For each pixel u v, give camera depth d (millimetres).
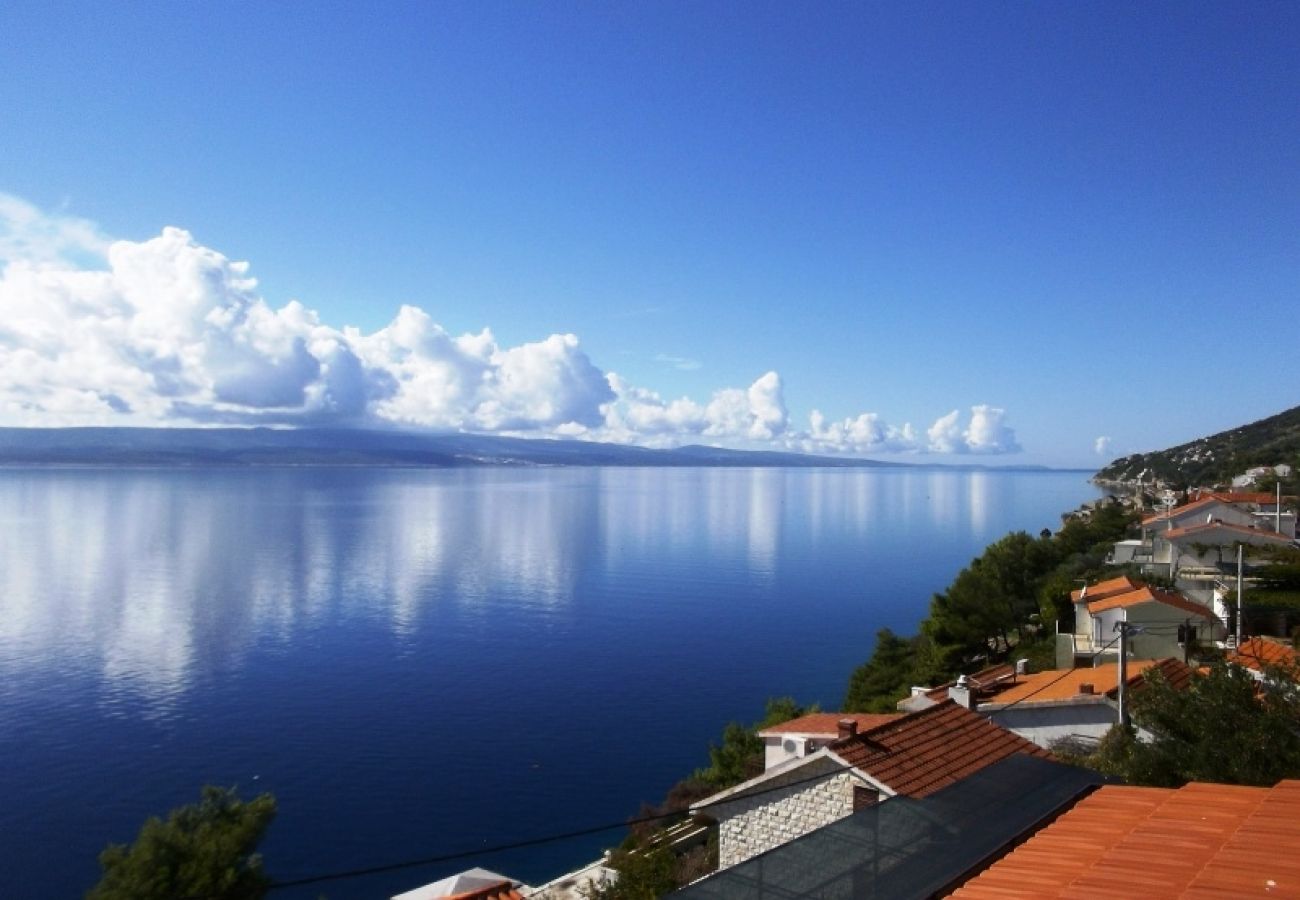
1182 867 9008
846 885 10281
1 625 123875
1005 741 23891
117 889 29922
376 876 48438
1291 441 177875
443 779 63938
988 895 8891
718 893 10305
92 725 78000
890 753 21297
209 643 113250
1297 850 9133
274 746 71938
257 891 30953
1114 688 32656
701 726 77188
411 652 108125
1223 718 17844
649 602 145125
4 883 46844
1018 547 86062
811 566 191000
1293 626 46031
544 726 77250
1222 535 66188
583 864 49250
